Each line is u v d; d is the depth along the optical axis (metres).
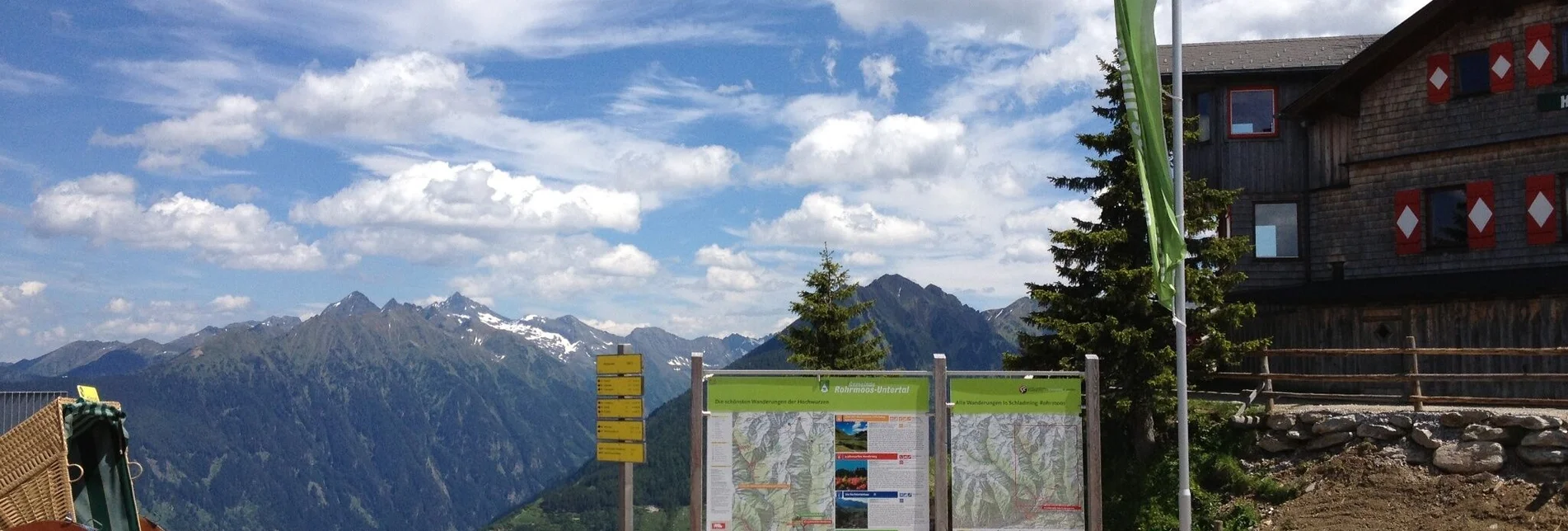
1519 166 26.78
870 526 15.61
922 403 15.77
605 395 16.03
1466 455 18.95
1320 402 23.31
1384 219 29.25
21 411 18.45
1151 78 15.68
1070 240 21.89
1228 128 31.70
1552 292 24.47
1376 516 18.72
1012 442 15.80
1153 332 21.55
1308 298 28.28
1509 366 25.08
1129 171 21.59
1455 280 26.61
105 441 12.20
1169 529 20.56
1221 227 31.42
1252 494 20.81
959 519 15.66
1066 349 21.98
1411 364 21.17
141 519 12.93
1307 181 31.00
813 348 32.59
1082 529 15.73
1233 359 22.06
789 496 15.59
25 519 11.44
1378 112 29.36
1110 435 23.23
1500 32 27.17
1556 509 17.25
